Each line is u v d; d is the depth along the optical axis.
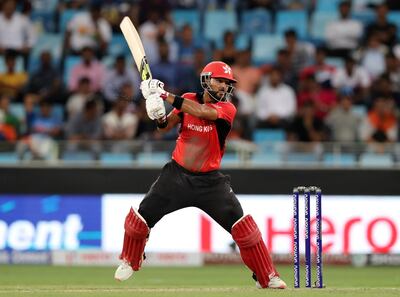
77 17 61.41
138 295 26.03
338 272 42.66
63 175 46.72
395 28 61.94
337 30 61.97
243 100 55.94
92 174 46.69
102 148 47.31
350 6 63.50
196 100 27.52
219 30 63.53
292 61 59.00
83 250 46.62
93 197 46.75
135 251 27.64
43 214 46.72
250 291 27.09
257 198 46.56
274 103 56.31
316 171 46.66
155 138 52.72
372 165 46.97
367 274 41.56
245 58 58.03
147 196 27.31
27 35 61.78
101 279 38.47
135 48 27.70
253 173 46.59
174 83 57.75
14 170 46.59
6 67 59.50
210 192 27.09
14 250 46.78
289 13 64.06
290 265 46.38
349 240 46.53
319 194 28.06
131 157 47.34
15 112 57.69
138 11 62.44
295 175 46.72
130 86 55.81
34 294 26.59
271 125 55.56
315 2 64.81
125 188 46.62
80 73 58.34
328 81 58.28
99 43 60.94
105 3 63.44
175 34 60.78
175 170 27.12
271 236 46.44
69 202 46.75
